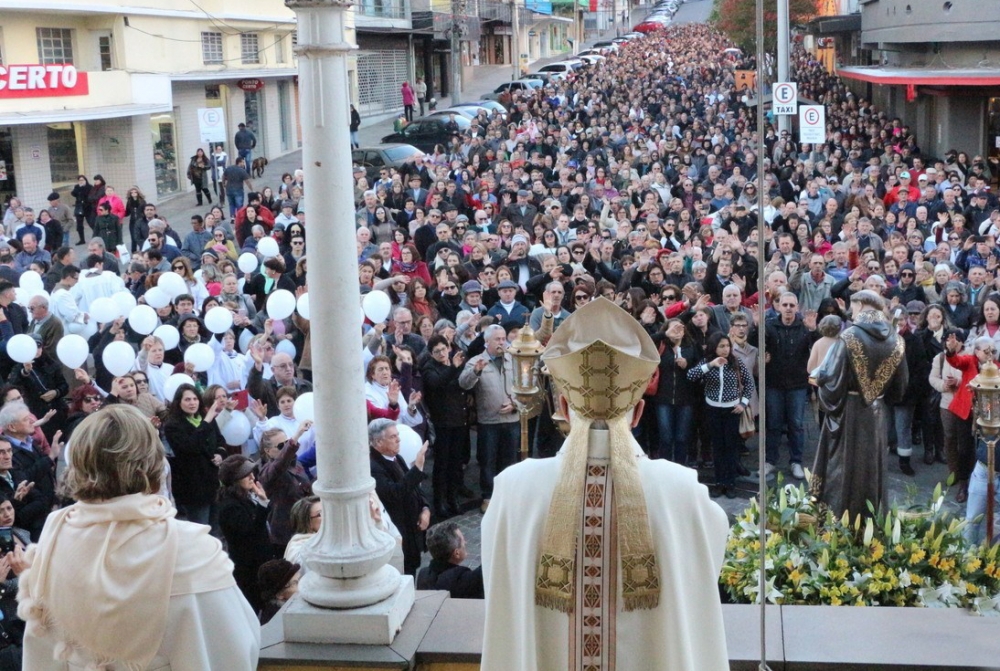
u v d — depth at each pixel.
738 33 46.31
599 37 96.44
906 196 20.97
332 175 4.19
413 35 52.22
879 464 7.15
